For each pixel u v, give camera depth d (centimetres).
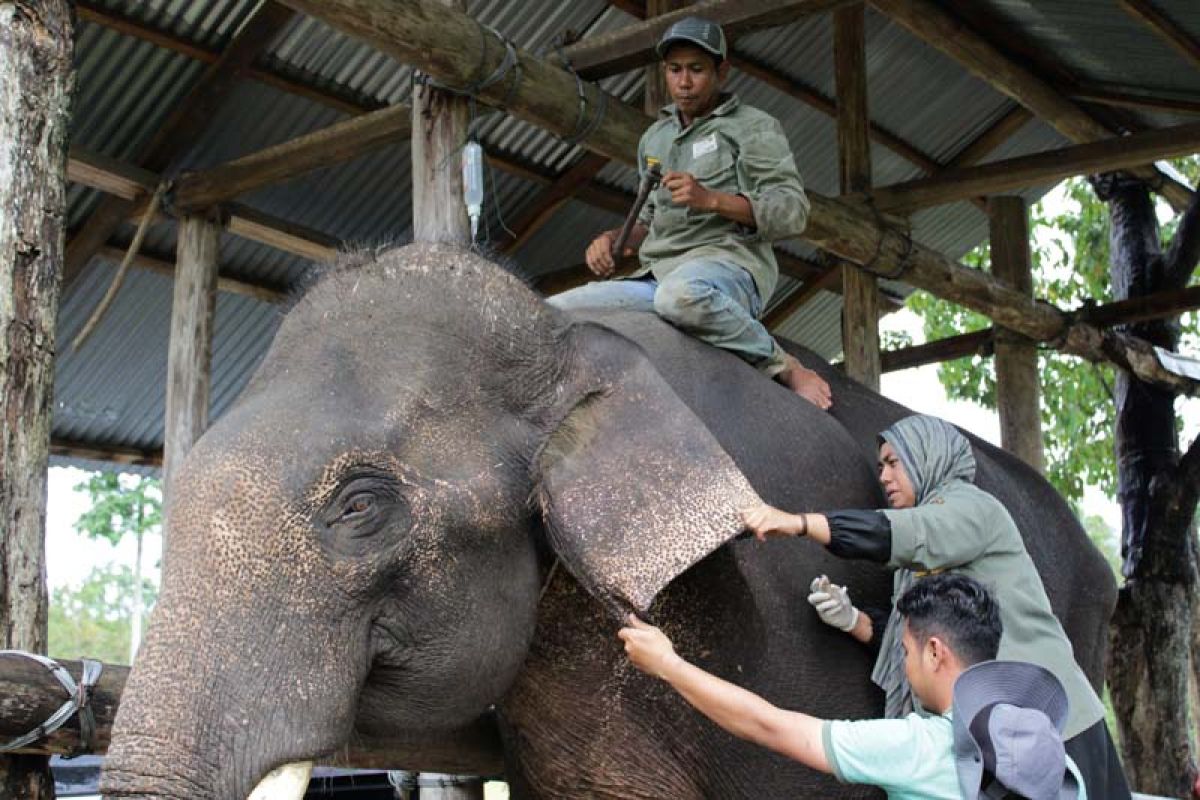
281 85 805
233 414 275
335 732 256
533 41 854
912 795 265
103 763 241
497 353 292
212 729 242
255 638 251
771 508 297
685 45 418
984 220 1191
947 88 1033
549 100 577
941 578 282
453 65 527
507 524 284
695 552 282
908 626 282
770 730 272
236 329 968
